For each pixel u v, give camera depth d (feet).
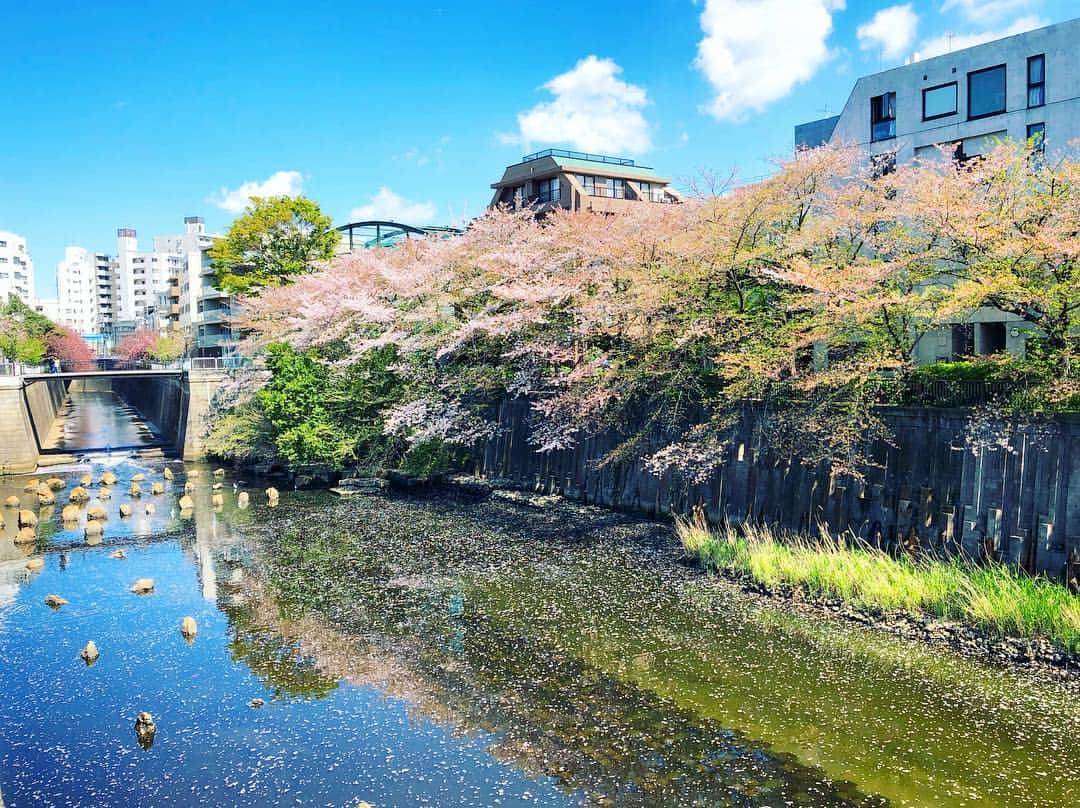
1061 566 55.26
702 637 55.57
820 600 61.05
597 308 87.30
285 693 49.60
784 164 77.25
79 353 338.13
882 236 69.97
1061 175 59.36
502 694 48.06
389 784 38.63
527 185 180.14
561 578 70.74
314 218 197.77
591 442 101.45
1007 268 59.16
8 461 147.33
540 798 36.86
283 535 92.38
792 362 72.08
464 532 90.07
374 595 68.13
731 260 79.05
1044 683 46.47
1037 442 57.26
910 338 80.74
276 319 156.97
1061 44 81.92
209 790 38.91
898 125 95.55
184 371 172.65
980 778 37.17
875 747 40.27
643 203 97.30
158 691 50.57
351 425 128.16
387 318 120.88
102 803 38.19
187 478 138.41
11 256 426.92
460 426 114.52
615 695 47.24
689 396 86.53
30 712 48.11
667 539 81.46
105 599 70.03
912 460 65.67
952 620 54.54
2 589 73.87
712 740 41.60
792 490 74.95
